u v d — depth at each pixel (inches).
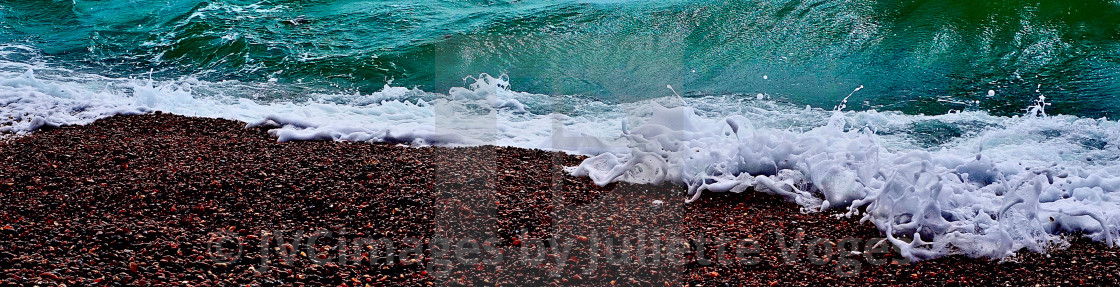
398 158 212.2
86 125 253.3
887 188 179.0
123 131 244.8
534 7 456.1
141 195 181.5
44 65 372.2
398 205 176.4
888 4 431.8
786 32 400.8
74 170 200.7
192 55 392.8
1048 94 313.9
